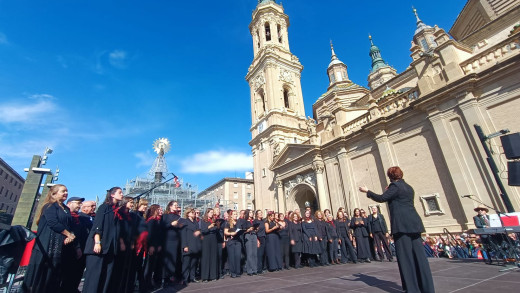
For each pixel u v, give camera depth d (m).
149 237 6.87
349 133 18.75
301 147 22.47
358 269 7.82
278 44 36.97
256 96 35.16
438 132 13.45
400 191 4.28
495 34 17.30
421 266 3.93
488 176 11.41
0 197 42.59
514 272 5.88
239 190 59.06
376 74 39.91
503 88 11.61
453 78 13.19
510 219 7.07
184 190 37.12
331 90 36.72
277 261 8.82
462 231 11.94
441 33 14.57
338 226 10.91
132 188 34.44
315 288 5.32
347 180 18.17
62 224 4.59
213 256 7.55
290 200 24.05
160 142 39.06
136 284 7.16
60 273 4.84
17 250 4.63
